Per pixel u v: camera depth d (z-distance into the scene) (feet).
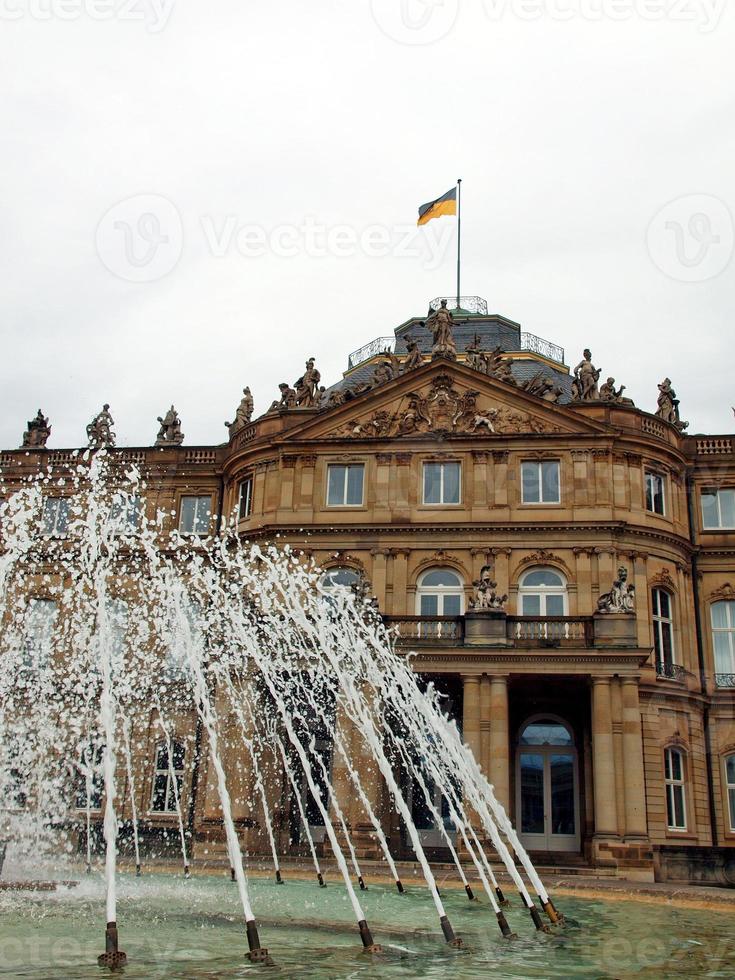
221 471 175.11
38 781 124.67
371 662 127.65
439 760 132.57
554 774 143.33
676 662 151.02
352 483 158.92
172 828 144.56
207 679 144.97
